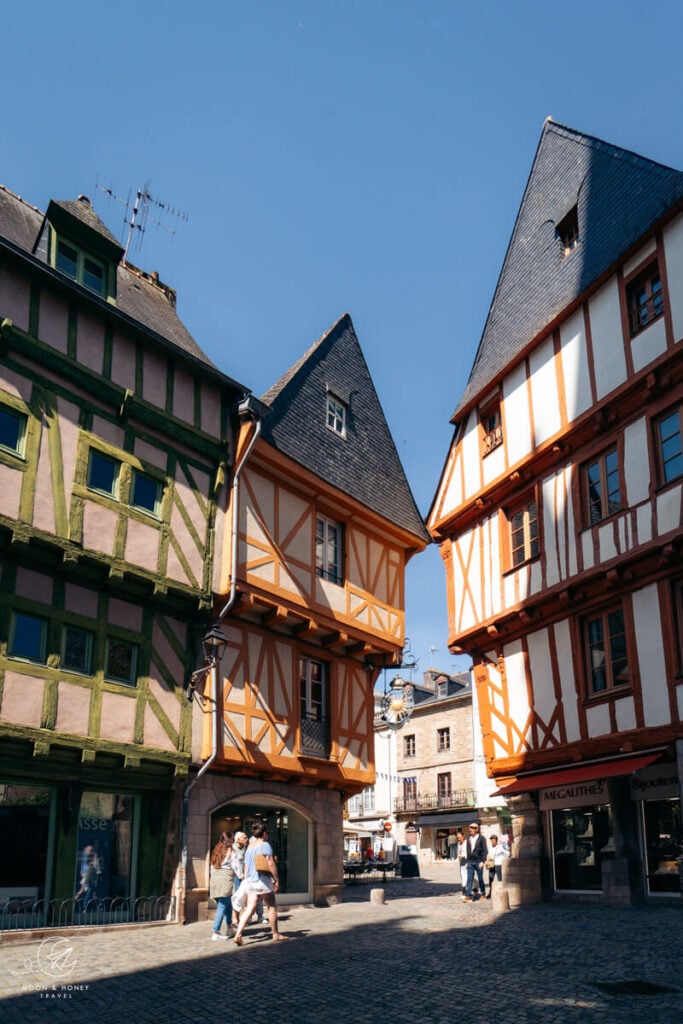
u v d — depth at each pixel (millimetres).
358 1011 6535
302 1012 6504
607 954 8625
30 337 10828
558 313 15258
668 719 12172
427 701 37531
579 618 14320
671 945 8953
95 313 11781
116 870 11219
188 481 12703
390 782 38750
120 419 11828
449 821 35188
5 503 10133
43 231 12188
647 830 12844
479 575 16844
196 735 12117
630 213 14320
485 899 15102
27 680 10102
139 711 11336
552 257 16609
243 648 13367
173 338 14422
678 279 12852
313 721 14586
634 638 12969
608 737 13180
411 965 8344
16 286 10859
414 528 17484
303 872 14594
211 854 12375
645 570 12875
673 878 12305
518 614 15367
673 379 12719
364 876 22578
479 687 16688
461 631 17094
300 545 14523
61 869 10430
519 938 9930
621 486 13438
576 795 14133
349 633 15180
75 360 11344
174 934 10492
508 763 15445
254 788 13492
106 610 11250
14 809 10242
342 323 18281
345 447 16375
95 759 10672
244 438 13438
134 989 7254
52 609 10570
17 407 10523
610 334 14148
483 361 18031
